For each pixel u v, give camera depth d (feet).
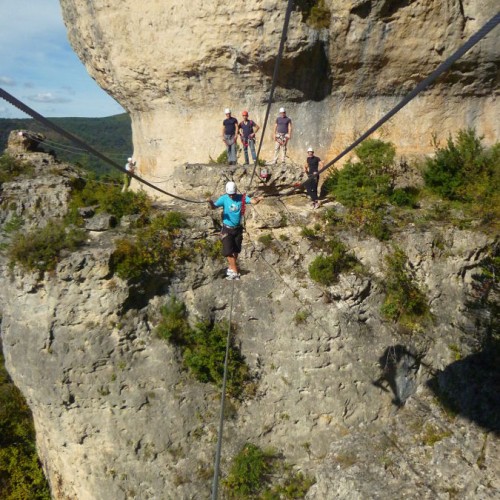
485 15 54.44
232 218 34.81
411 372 52.37
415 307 51.70
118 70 66.74
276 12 53.72
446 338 52.47
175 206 52.49
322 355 50.03
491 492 42.98
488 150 60.44
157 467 48.93
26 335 46.06
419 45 57.16
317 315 49.67
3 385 59.41
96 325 45.85
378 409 51.55
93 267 44.21
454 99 63.00
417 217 54.39
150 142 70.95
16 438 58.80
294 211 53.26
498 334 52.01
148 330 48.03
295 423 51.31
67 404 47.34
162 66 62.59
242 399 50.85
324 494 47.88
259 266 50.44
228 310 50.44
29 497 57.11
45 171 52.90
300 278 50.21
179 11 57.82
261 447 51.26
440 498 44.04
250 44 56.29
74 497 52.03
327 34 55.36
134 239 46.88
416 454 48.11
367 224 51.80
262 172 53.01
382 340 50.90
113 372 46.98
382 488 45.57
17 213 48.39
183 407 49.08
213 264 49.73
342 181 55.77
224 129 56.44
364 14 54.49
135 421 48.11
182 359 49.21
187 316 49.29
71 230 46.47
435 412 51.31
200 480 49.39
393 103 63.36
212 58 59.26
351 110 63.16
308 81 60.18
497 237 51.75
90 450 48.88
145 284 46.93
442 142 64.34
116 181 60.23
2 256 45.98
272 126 63.31
